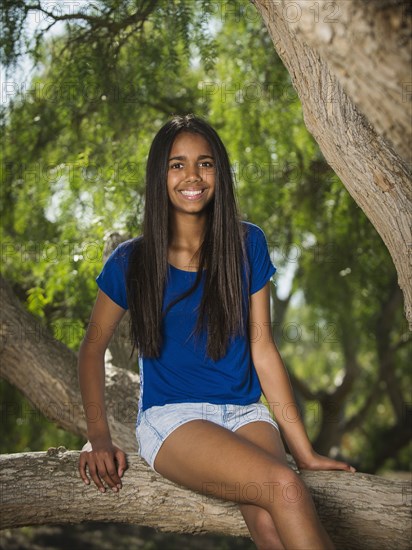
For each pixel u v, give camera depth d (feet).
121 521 9.98
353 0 5.79
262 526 8.61
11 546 29.32
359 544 9.84
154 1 17.71
